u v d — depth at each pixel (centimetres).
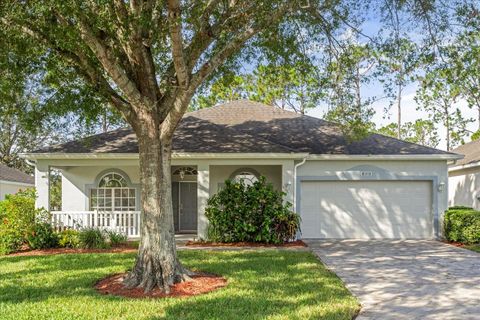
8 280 917
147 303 729
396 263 1114
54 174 2606
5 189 2469
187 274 901
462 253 1277
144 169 883
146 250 864
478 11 909
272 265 1063
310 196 1641
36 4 679
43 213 1420
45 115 1070
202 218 1510
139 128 888
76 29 741
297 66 1145
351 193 1642
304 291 808
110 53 788
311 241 1557
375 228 1633
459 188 2119
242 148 1527
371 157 1589
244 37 864
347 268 1047
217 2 857
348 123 1177
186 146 1541
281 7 880
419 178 1620
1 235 1330
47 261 1145
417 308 712
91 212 1520
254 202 1456
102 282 899
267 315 657
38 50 873
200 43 858
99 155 1509
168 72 949
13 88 962
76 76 981
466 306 721
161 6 831
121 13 798
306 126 1862
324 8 977
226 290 814
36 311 683
